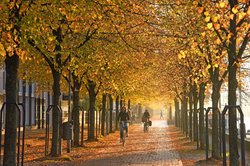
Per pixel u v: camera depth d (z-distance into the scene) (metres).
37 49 18.19
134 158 22.50
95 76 31.66
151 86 51.28
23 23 13.38
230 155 14.31
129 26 21.22
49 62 21.53
